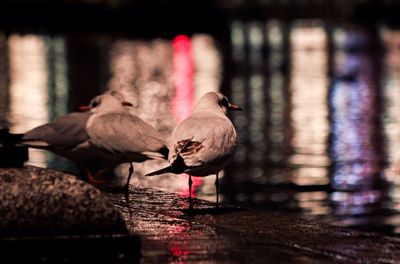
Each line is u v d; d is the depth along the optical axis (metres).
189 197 8.85
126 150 9.85
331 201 14.88
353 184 16.44
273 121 25.59
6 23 69.50
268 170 17.94
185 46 58.97
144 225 8.09
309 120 25.80
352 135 22.84
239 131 23.75
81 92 33.06
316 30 75.75
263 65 45.28
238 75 40.31
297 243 7.34
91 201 6.87
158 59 48.88
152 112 27.27
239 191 15.75
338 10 84.00
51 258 6.75
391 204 14.52
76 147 10.77
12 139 8.30
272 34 71.50
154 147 9.80
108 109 10.31
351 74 40.19
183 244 7.28
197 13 70.62
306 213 13.89
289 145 21.30
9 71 41.31
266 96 32.00
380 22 82.94
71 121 10.90
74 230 6.81
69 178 6.95
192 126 8.56
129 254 6.89
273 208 14.27
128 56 50.72
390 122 25.25
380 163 18.70
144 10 69.88
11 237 6.71
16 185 6.82
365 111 27.73
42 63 45.78
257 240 7.45
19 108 27.88
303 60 47.91
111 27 70.00
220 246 7.21
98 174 12.29
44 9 69.88
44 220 6.77
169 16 69.94
